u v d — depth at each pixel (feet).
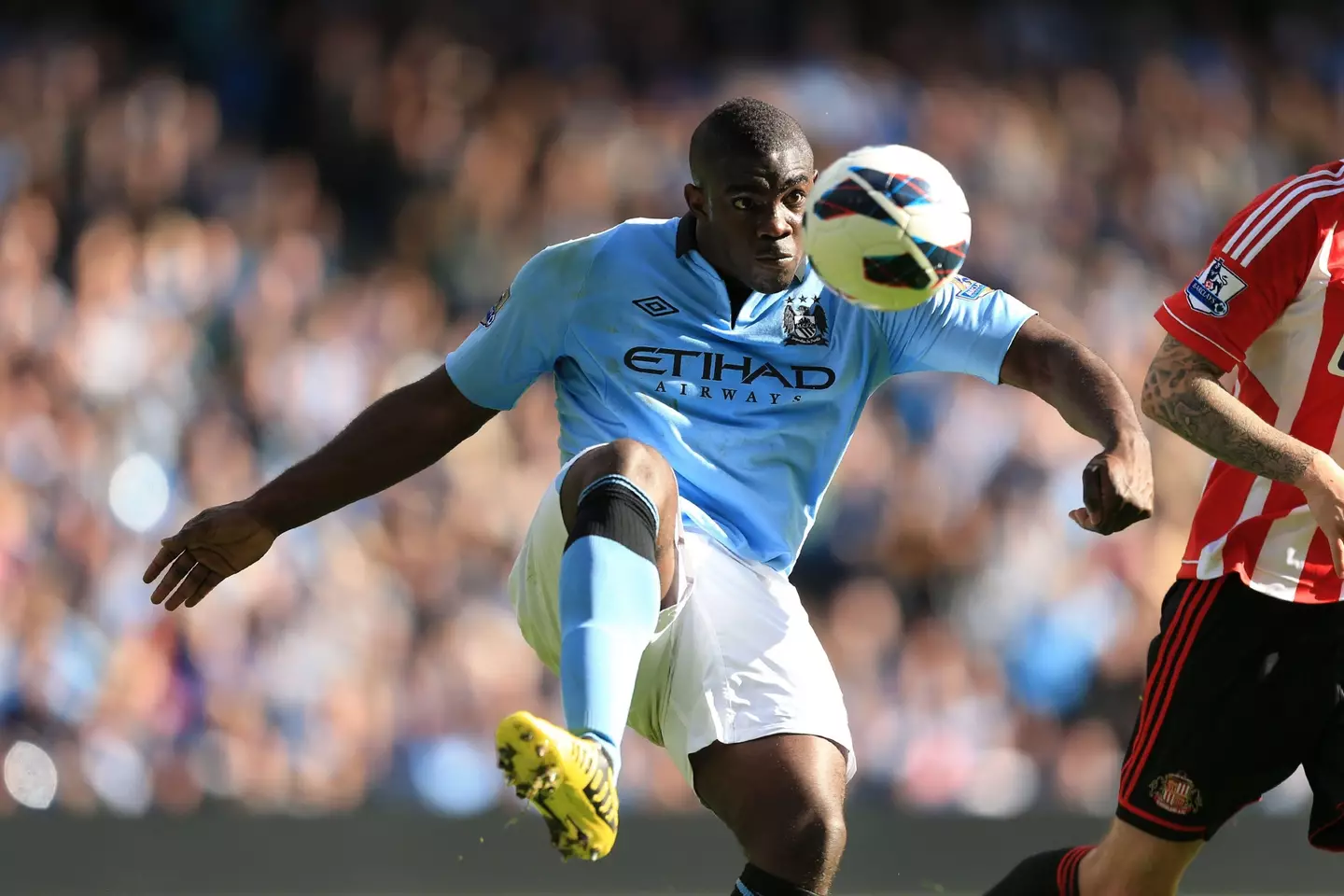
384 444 52.90
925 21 181.98
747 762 48.14
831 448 51.16
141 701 116.37
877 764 127.03
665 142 169.37
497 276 158.71
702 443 50.14
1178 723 53.01
